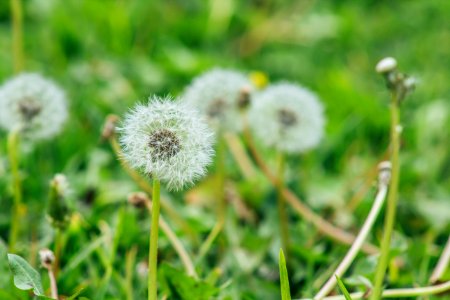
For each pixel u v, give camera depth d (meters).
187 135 0.48
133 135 0.48
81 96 0.85
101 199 0.71
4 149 0.75
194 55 0.95
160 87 0.90
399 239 0.61
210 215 0.71
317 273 0.64
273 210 0.71
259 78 0.89
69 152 0.78
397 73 0.55
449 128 0.85
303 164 0.79
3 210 0.69
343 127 0.83
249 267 0.64
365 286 0.58
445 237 0.71
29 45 0.97
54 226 0.57
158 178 0.48
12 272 0.52
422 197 0.75
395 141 0.55
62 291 0.59
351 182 0.75
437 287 0.57
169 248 0.64
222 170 0.68
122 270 0.62
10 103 0.65
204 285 0.56
